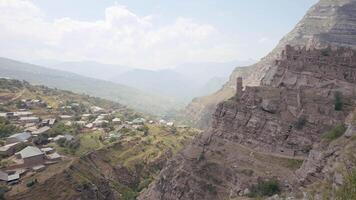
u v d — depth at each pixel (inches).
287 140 3080.7
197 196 3189.0
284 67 3892.7
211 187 3154.5
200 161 3481.8
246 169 3036.4
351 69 3376.0
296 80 3629.4
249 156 3186.5
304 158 2871.6
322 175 2140.7
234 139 3503.9
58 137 6515.8
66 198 3924.7
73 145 6166.3
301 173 2445.9
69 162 5039.4
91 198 4205.2
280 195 2365.9
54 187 4087.1
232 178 3078.2
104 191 4704.7
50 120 7662.4
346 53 3558.1
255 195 2667.3
